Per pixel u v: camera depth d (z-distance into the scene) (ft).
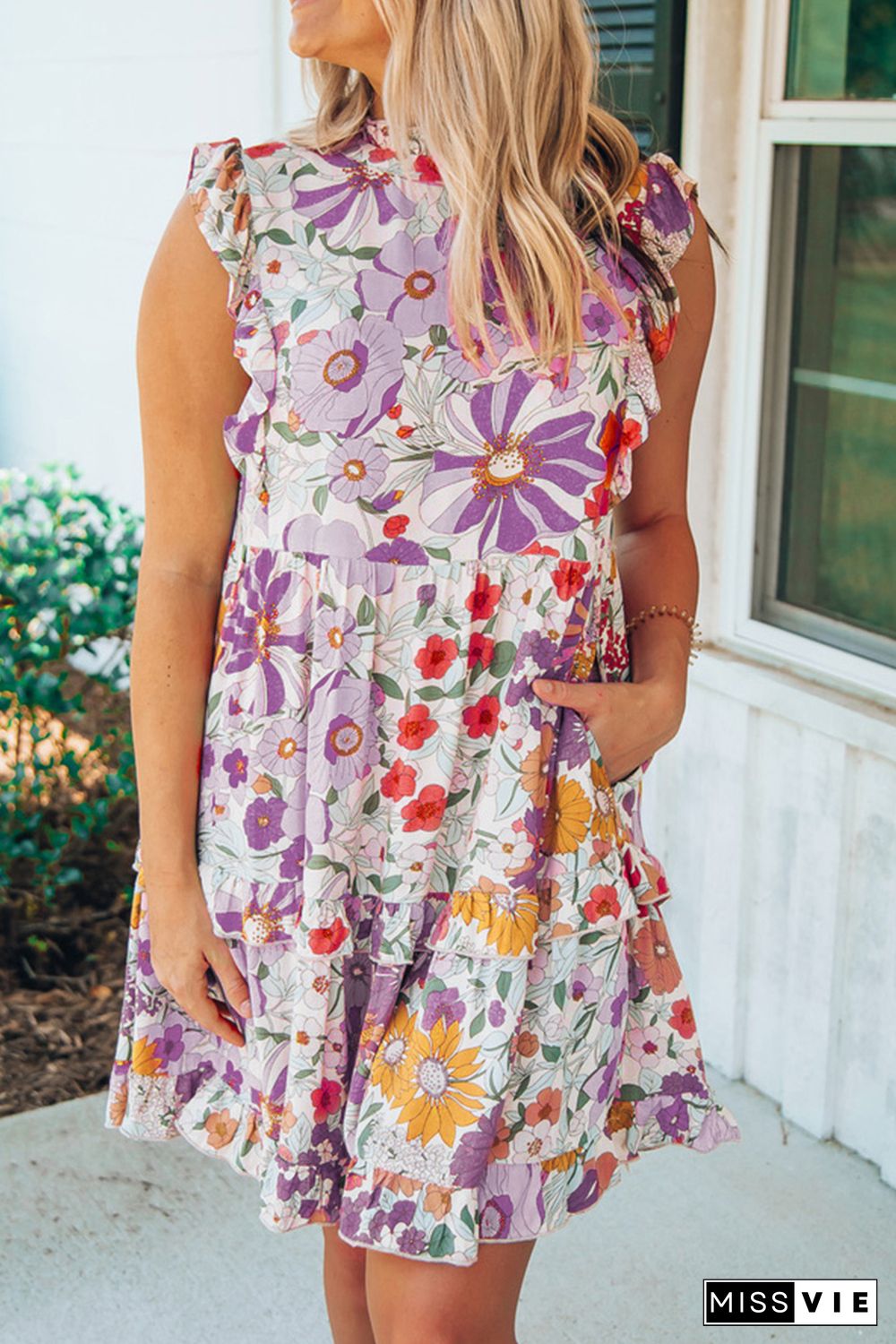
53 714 11.43
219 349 4.74
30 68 17.97
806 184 8.50
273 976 4.95
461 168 4.52
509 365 4.65
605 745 4.99
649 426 5.26
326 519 4.65
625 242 5.03
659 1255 7.87
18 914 11.96
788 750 8.66
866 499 8.49
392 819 4.78
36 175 18.31
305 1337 7.31
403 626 4.70
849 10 8.00
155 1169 8.69
